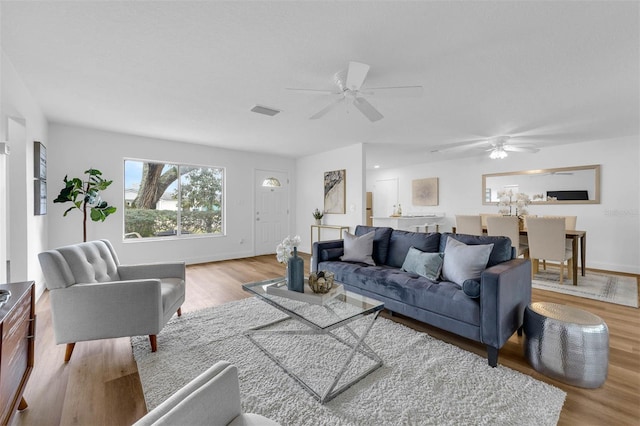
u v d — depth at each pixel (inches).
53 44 80.4
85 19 69.6
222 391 33.9
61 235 159.5
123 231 180.7
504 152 187.2
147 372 72.3
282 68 94.0
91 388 66.7
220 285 152.5
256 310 115.1
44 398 63.0
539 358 73.7
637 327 100.1
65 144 160.1
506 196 203.0
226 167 226.2
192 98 120.0
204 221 219.5
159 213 198.5
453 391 65.5
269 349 84.3
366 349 83.4
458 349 84.7
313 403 61.5
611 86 106.3
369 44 80.1
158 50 83.6
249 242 239.9
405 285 97.1
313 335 93.2
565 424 56.1
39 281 129.2
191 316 108.3
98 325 77.7
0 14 67.1
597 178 191.3
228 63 90.9
